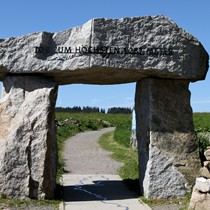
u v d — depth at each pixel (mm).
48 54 6297
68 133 20500
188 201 5973
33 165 6148
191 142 6520
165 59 6277
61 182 8094
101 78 6863
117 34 6211
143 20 6277
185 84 6676
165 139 6438
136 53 6219
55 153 6887
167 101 6559
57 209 5695
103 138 19422
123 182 8133
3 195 6059
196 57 6426
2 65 6344
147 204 6051
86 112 49500
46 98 6309
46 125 6223
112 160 12062
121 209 5785
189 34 6398
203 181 5195
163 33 6309
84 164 11203
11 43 6352
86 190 7262
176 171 6363
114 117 39906
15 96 6410
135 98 7328
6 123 6320
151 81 6547
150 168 6344
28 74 6469
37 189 6125
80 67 6164
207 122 20953
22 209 5637
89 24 6207
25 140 6195
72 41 6289
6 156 6141
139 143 7000
